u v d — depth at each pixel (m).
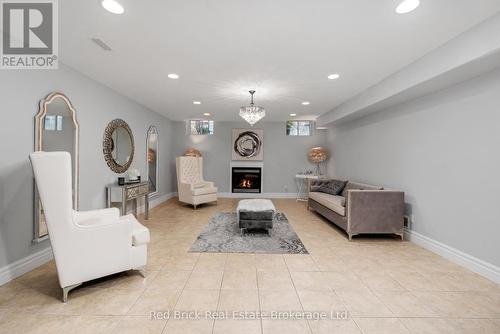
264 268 2.63
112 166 4.02
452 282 2.35
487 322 1.78
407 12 1.90
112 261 2.20
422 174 3.32
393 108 3.93
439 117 3.03
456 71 2.41
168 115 6.32
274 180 7.37
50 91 2.76
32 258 2.55
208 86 3.78
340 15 1.95
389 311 1.90
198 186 6.12
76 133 3.13
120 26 2.12
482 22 2.04
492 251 2.41
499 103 2.34
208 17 1.98
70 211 1.98
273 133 7.32
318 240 3.57
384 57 2.72
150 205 5.62
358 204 3.54
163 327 1.69
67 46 2.49
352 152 5.49
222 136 7.31
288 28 2.14
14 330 1.65
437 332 1.67
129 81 3.58
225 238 3.62
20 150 2.42
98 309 1.89
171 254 3.00
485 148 2.47
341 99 4.56
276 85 3.72
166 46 2.48
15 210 2.38
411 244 3.42
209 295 2.10
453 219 2.84
